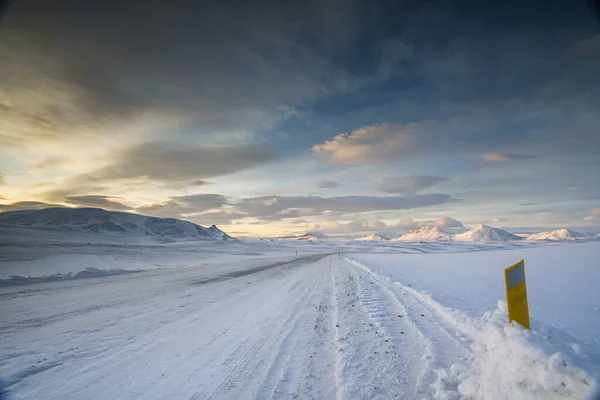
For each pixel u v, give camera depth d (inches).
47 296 392.8
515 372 102.0
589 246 915.4
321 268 834.8
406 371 141.1
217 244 3014.3
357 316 258.7
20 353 188.1
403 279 475.5
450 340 176.4
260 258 1563.7
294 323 248.8
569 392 85.9
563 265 489.1
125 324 254.2
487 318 189.6
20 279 540.4
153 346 198.8
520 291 128.7
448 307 244.2
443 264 733.3
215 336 219.1
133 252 1288.1
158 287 476.4
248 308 315.9
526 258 684.7
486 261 719.1
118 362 172.6
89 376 155.0
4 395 137.3
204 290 443.5
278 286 485.1
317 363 161.2
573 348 105.2
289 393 130.4
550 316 192.9
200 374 154.5
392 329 210.2
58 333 229.3
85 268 709.3
